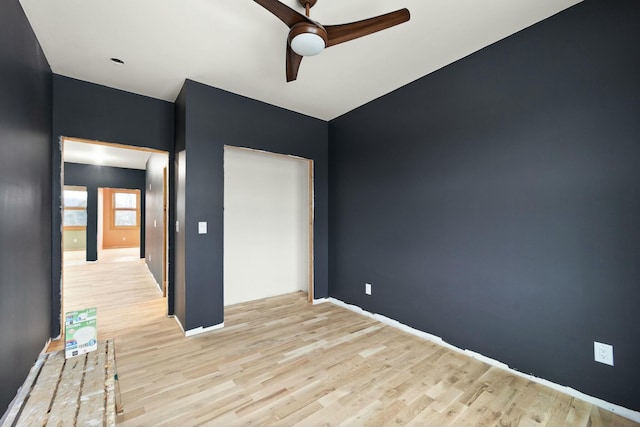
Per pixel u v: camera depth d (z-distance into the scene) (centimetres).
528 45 212
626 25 173
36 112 221
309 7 187
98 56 249
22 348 186
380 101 328
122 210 1042
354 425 165
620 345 174
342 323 320
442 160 267
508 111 223
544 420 170
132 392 194
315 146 394
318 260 396
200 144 297
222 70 273
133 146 320
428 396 192
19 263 183
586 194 187
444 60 257
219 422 167
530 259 211
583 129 188
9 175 168
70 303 388
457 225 255
